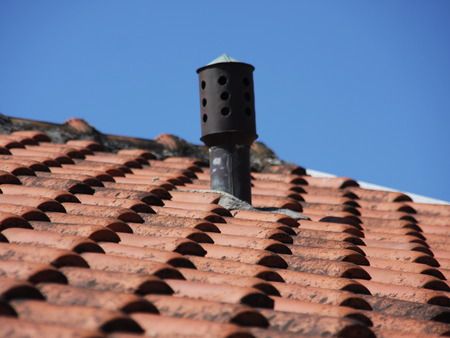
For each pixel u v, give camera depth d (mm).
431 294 6102
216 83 8227
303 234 7543
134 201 7316
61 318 4074
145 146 11695
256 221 7504
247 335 4188
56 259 5078
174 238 6277
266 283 5477
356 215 9656
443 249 8547
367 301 5867
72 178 8109
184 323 4266
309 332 4691
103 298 4469
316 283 6012
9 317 4023
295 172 11648
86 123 11414
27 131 10758
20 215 6289
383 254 7492
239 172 8266
